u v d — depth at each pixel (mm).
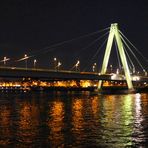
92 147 38438
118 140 41719
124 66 187125
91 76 168625
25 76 136000
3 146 38844
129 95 178000
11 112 77062
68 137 43438
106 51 181250
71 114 71812
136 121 59250
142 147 38531
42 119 62312
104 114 71750
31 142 40688
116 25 182250
